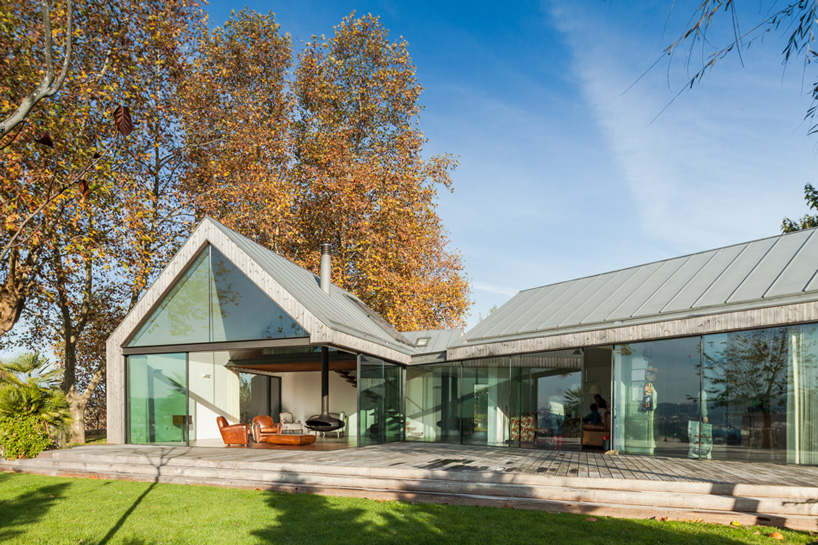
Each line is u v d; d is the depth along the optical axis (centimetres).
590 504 809
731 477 893
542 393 1484
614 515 788
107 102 1844
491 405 1614
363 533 698
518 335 1532
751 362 1138
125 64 1933
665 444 1247
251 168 2361
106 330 2405
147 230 2053
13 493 995
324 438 1888
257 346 1445
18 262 1886
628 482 855
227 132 2286
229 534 702
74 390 2191
